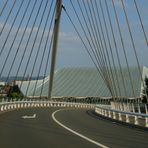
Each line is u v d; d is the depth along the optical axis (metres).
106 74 53.62
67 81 118.06
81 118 32.81
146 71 106.94
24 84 109.12
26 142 14.33
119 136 17.58
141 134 19.03
